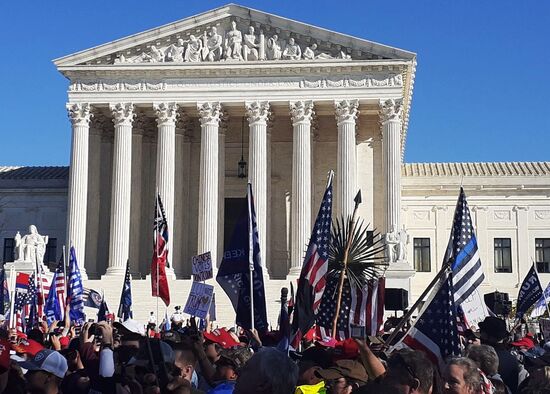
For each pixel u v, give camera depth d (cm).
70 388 1577
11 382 1269
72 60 8281
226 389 1473
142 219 8844
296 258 7894
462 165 9906
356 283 2973
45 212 9725
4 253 9706
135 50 8344
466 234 2186
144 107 8375
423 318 1681
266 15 8244
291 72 8162
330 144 8994
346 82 8112
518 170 9662
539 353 2411
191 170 9012
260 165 8100
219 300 7488
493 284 9400
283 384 995
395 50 7988
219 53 8275
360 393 1098
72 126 8288
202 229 8062
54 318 4266
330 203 2278
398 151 7938
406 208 9594
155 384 1423
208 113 8200
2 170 10212
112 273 7944
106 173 8838
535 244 9425
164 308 7475
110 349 1570
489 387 1280
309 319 2145
